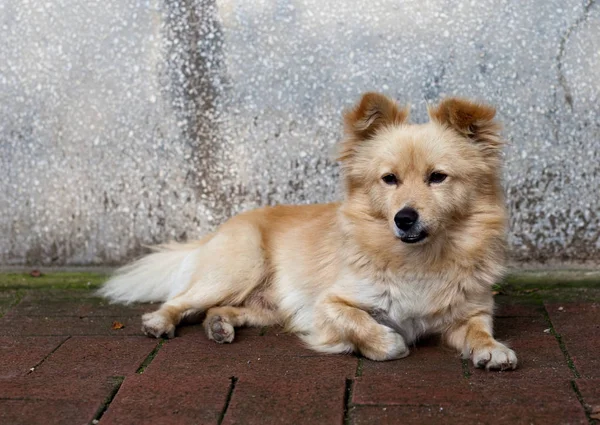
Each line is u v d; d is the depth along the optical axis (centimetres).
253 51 182
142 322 159
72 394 139
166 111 184
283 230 169
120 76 183
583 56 178
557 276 180
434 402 135
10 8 183
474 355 145
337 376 142
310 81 182
